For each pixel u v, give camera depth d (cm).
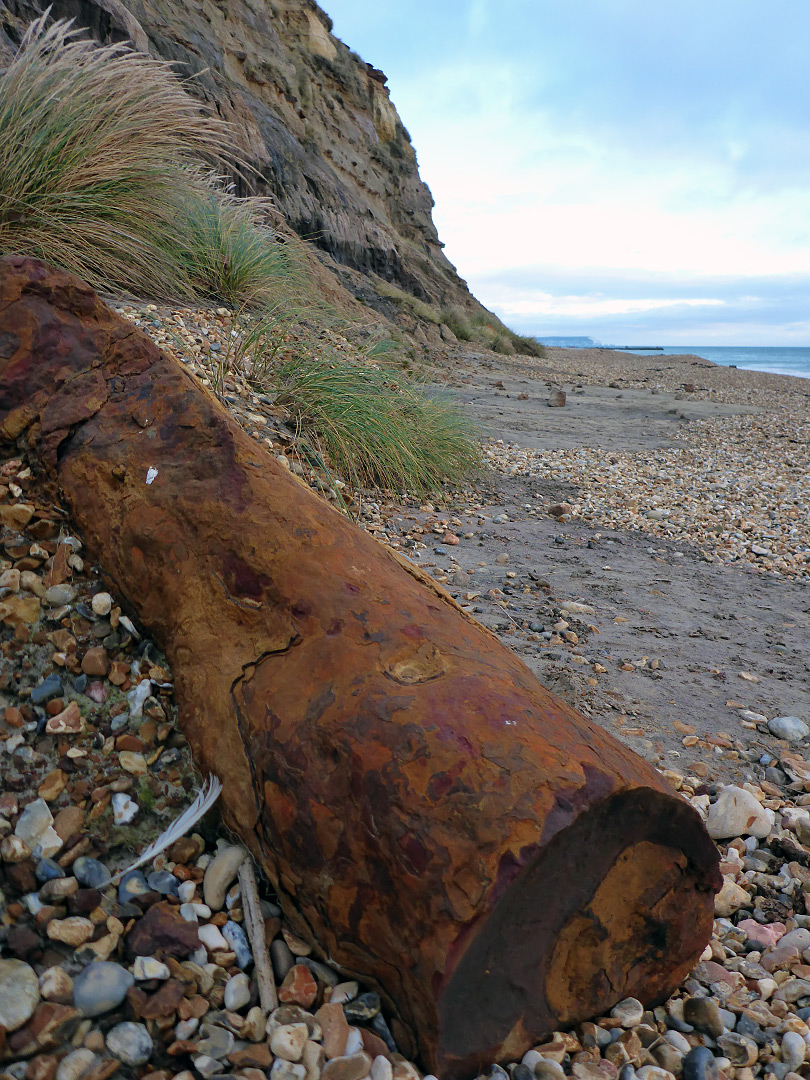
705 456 1048
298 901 161
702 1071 156
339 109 2903
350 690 166
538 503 691
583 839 152
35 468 223
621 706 318
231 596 189
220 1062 139
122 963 154
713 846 171
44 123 595
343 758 157
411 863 144
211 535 195
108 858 172
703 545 611
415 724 156
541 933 152
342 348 740
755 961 195
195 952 156
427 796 148
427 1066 145
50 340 229
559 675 334
